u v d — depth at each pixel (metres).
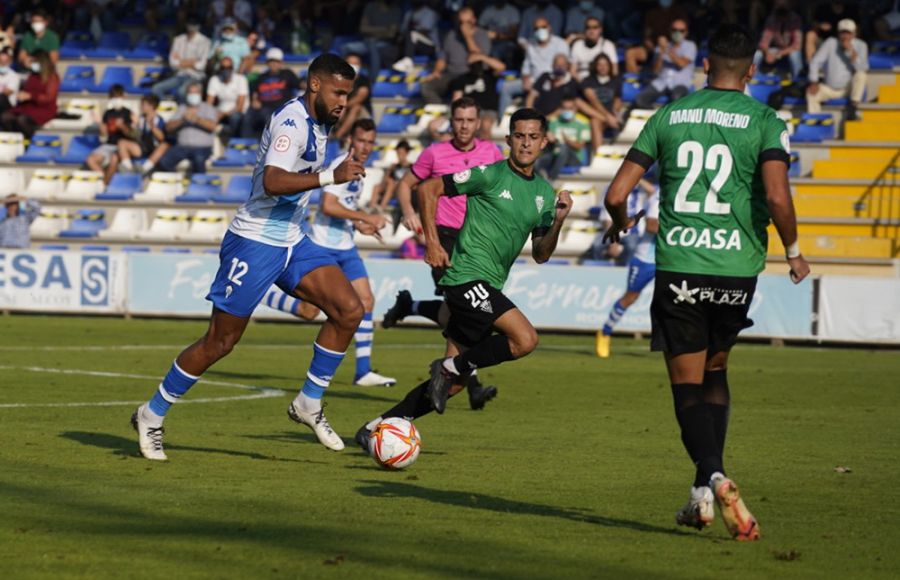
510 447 27.95
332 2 86.56
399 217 71.19
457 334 26.66
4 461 24.23
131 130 80.50
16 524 18.45
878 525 19.73
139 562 16.16
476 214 26.36
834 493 22.78
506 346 25.31
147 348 50.62
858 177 72.06
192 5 87.81
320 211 38.12
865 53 74.69
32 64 83.69
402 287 63.84
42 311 67.44
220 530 18.20
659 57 76.25
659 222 18.88
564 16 82.75
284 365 46.22
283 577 15.48
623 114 77.31
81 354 47.81
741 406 37.12
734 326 19.02
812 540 18.45
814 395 40.16
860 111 73.62
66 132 83.81
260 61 86.31
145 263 66.50
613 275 62.19
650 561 16.80
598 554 17.16
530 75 76.25
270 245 24.66
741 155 18.38
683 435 18.42
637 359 51.75
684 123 18.59
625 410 35.38
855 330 59.41
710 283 18.44
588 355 53.25
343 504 20.50
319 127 24.12
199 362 24.67
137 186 78.81
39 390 36.72
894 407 37.25
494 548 17.38
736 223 18.48
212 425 30.62
